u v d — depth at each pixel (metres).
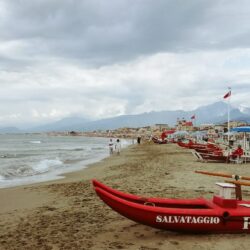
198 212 6.98
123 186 13.91
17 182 18.50
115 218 8.61
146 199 7.80
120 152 46.91
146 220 6.98
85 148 64.88
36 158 37.09
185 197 11.27
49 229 7.80
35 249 6.51
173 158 31.31
